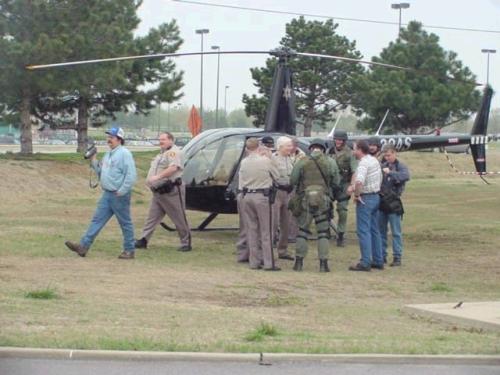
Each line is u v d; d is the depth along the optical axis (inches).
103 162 576.4
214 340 338.3
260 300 451.2
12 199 1059.9
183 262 583.2
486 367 319.0
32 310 382.0
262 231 562.9
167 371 300.8
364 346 336.8
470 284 536.1
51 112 1448.1
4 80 1189.1
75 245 580.1
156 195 632.4
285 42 1999.3
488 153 3009.4
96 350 315.3
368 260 578.6
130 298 433.7
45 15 1178.0
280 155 609.6
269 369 307.4
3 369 296.8
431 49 2066.9
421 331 378.9
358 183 569.9
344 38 2009.1
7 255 571.2
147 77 1475.1
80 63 711.1
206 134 750.5
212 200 719.7
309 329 373.4
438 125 2113.7
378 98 2003.0
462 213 1024.2
